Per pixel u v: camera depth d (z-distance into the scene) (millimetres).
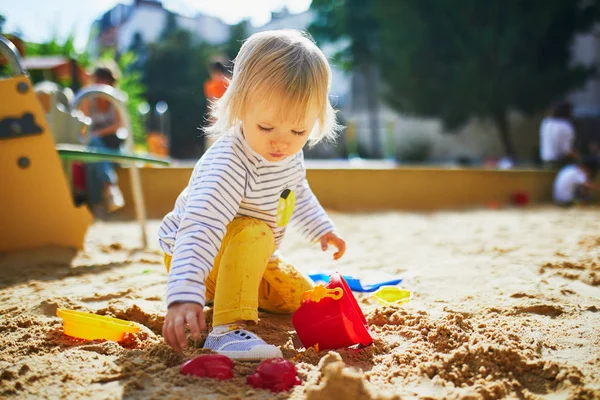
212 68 6320
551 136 8852
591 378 1403
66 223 3152
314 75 1654
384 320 1899
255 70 1646
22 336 1698
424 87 15438
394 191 7043
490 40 14391
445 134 18125
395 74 15852
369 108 19500
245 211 1812
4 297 2209
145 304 2107
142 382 1371
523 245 3561
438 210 6680
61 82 7508
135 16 13672
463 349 1491
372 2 16281
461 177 7594
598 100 17328
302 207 2107
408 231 4527
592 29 15023
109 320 1782
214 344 1624
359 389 1177
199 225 1603
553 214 6109
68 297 2152
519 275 2580
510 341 1567
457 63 14820
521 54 14711
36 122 3031
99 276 2609
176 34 14500
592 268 2680
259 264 1729
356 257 3244
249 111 1659
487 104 14836
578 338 1695
